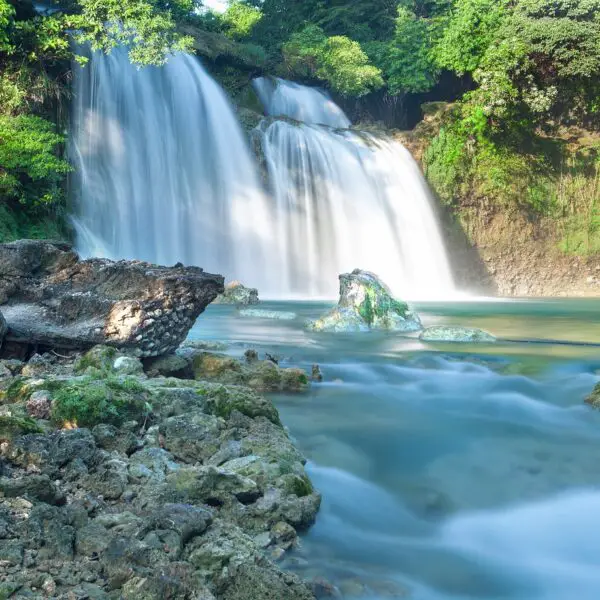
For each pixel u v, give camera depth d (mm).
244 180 38844
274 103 46500
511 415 10125
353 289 18562
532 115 47531
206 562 4875
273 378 11211
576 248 49062
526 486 7488
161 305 10328
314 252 40375
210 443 7047
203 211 37250
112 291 10617
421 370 12828
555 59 44812
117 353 9664
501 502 7094
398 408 10344
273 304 29719
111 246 33125
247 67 45219
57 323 10383
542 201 48688
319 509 6574
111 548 4730
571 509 6941
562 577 5637
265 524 5891
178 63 38281
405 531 6422
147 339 10227
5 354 10148
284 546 5754
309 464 7793
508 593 5383
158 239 35281
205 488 5922
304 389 11281
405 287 43125
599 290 48969
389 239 42906
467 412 10203
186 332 10727
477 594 5348
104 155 33469
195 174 37312
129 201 34094
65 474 5906
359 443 8586
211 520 5375
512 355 14523
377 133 46406
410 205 44750
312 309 26328
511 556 5992
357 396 10961
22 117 26906
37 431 6398
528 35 44531
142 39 33000
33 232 28344
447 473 7746
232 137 39094
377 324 18297
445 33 49281
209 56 42844
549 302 37062
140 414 7348
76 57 30750
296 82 50562
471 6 47688
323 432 8953
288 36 55781
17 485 5289
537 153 48844
